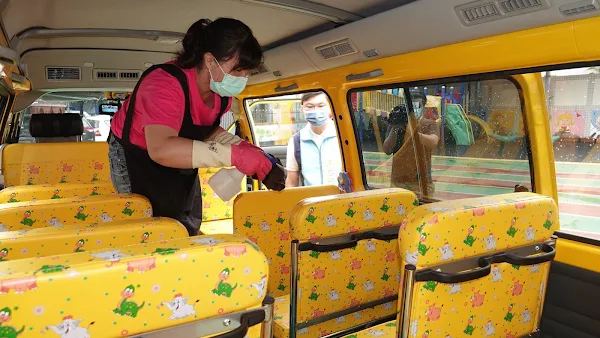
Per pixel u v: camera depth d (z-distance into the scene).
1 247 1.56
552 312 2.38
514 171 2.72
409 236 1.61
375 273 2.63
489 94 2.76
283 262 3.40
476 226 1.71
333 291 2.49
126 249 1.15
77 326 1.04
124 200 2.17
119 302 1.08
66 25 3.35
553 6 1.92
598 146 2.43
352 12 2.97
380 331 2.38
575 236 2.26
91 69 4.32
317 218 2.29
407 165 3.65
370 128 3.87
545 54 2.12
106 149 4.65
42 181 4.44
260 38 3.79
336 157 5.50
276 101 7.01
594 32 1.89
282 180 2.04
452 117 3.09
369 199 2.44
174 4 2.85
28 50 4.01
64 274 1.01
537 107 2.48
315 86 3.96
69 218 2.07
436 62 2.68
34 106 8.25
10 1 2.46
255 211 3.22
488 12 2.17
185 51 1.99
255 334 1.31
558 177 2.59
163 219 1.88
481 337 1.87
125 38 3.72
